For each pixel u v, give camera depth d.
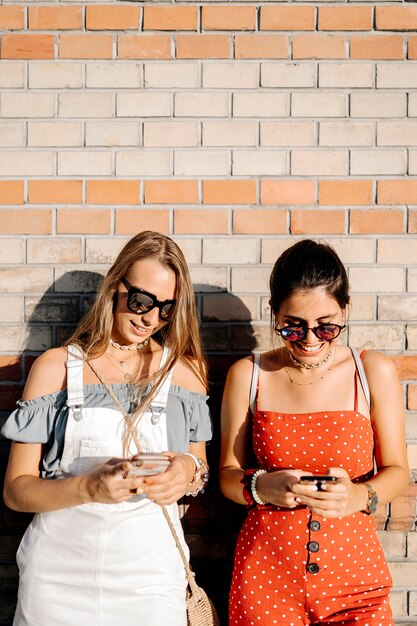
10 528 2.55
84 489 1.86
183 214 2.56
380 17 2.52
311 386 2.17
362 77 2.54
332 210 2.56
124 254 2.15
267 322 2.57
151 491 1.84
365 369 2.20
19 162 2.55
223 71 2.54
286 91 2.54
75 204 2.56
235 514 2.56
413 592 2.54
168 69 2.54
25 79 2.54
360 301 2.56
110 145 2.55
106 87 2.54
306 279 2.03
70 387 2.05
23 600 1.96
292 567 2.01
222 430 2.28
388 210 2.55
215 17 2.53
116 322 2.16
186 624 2.04
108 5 2.52
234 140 2.55
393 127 2.55
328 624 1.99
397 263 2.56
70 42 2.53
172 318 2.17
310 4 2.53
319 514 1.91
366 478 2.16
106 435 2.00
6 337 2.57
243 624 2.05
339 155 2.55
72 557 1.96
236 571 2.11
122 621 1.93
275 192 2.55
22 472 2.05
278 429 2.11
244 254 2.56
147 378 2.15
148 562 1.97
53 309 2.57
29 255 2.56
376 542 2.08
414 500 2.52
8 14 2.52
